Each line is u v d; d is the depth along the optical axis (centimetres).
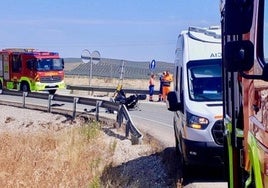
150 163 1275
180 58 1186
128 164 1300
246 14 386
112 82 5538
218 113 1020
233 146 595
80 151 1430
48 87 4159
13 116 2625
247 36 416
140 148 1498
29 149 1509
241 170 564
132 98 2775
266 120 377
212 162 1024
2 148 1503
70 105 2597
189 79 1109
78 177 1120
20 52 4272
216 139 1016
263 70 366
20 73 4253
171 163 1227
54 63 4203
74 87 4219
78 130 1842
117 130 1873
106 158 1380
